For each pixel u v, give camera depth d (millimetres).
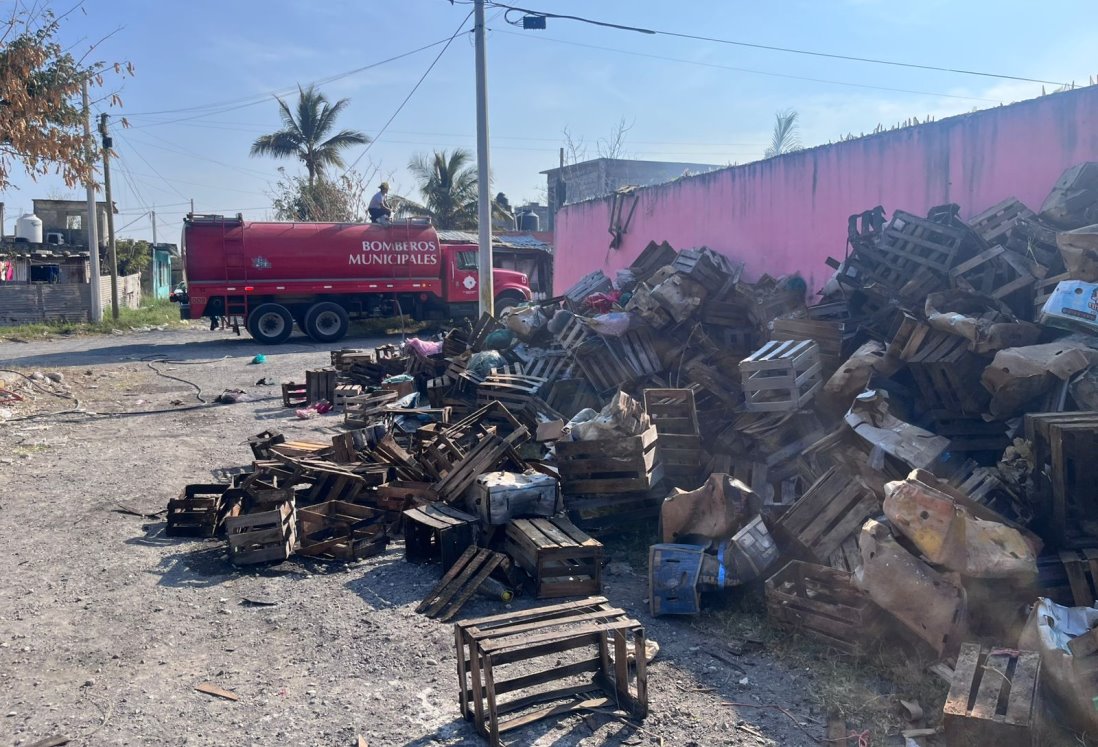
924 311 6586
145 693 4242
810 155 10438
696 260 8797
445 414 8883
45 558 6195
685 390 6621
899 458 5227
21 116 11289
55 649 4730
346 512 6570
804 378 6398
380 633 4922
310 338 22891
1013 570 4051
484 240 16328
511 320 10711
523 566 5660
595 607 4320
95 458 9344
